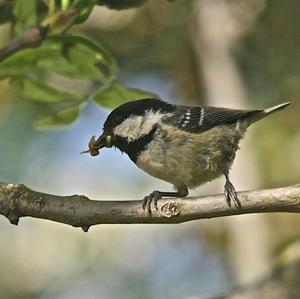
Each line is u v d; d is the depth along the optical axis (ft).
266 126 40.81
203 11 39.29
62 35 21.26
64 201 19.83
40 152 41.42
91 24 40.24
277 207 19.79
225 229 43.34
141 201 20.17
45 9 22.54
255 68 40.24
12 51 20.24
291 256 31.78
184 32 40.45
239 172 36.14
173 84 42.96
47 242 42.80
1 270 42.45
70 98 23.75
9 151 40.98
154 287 43.06
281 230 39.86
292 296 30.22
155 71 42.73
